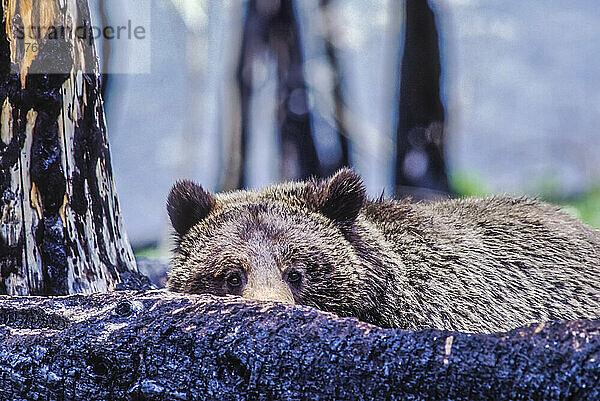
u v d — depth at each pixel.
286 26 22.88
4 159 8.78
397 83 23.62
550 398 6.02
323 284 9.62
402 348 6.31
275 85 23.58
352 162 26.38
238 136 24.09
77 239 9.20
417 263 10.48
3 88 8.72
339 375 6.36
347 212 10.13
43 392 6.74
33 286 8.95
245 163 24.27
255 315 6.69
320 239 9.79
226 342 6.54
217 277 9.55
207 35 34.81
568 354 6.04
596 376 5.96
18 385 6.75
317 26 24.64
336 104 24.86
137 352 6.63
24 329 6.98
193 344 6.58
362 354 6.34
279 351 6.45
